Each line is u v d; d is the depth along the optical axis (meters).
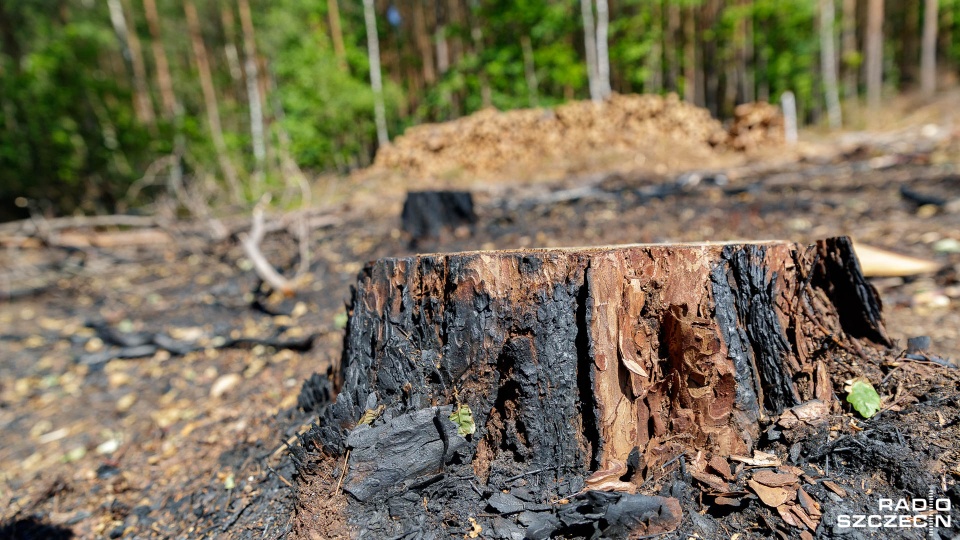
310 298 4.64
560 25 12.92
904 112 12.12
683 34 15.30
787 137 9.23
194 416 3.09
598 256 1.50
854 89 15.63
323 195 8.62
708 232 4.43
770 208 5.07
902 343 2.38
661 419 1.57
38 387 4.00
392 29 16.14
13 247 7.31
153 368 4.02
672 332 1.56
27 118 10.66
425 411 1.54
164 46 13.81
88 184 11.27
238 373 3.59
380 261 1.78
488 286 1.55
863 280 1.77
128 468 2.68
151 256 7.05
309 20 12.88
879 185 5.56
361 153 13.78
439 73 14.84
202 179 8.83
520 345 1.52
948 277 3.20
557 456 1.51
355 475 1.49
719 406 1.54
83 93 11.12
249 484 2.04
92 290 6.10
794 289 1.68
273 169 10.88
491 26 13.71
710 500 1.43
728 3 14.62
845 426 1.52
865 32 16.27
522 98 13.25
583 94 14.98
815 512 1.34
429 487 1.51
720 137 9.05
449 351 1.59
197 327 4.58
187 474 2.41
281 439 2.14
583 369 1.53
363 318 1.79
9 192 10.59
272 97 12.65
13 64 11.13
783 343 1.61
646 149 8.70
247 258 6.16
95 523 2.27
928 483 1.33
